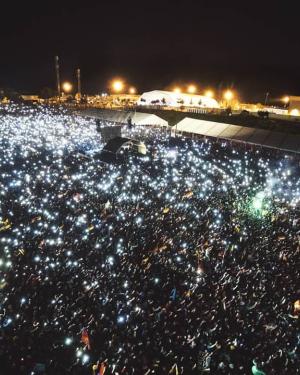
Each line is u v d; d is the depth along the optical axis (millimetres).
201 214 23422
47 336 12930
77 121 57469
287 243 19797
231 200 26469
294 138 40062
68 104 76625
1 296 14820
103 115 59656
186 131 48719
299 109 71312
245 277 16344
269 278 16344
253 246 19297
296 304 14125
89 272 16531
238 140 42781
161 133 50844
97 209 23703
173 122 60531
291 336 12891
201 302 14570
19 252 17969
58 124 53188
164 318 13672
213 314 13836
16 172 31328
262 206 25219
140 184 29219
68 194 26266
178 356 12062
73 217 22297
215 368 11773
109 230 20484
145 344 12430
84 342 12234
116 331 13023
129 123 49719
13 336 12859
